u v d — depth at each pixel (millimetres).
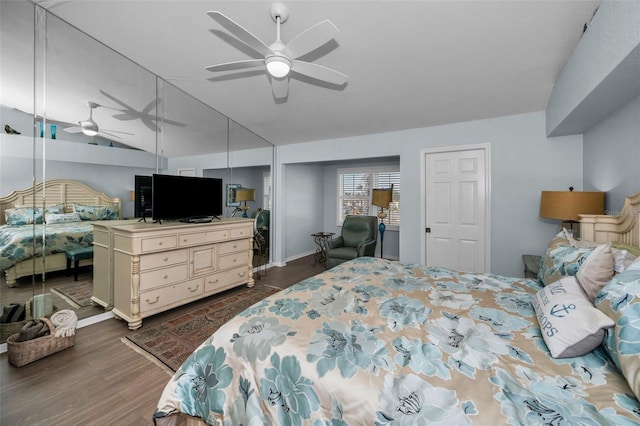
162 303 2711
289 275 4465
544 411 743
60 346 2092
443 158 3564
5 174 2105
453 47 2062
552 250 1824
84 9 1880
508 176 3148
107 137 2684
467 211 3420
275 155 5012
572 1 1580
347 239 4812
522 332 1202
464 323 1295
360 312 1417
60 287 2408
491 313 1402
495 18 1749
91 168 2582
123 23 1983
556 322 1080
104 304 2660
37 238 2275
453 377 911
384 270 2217
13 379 1773
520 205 3092
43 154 2279
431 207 3645
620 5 1275
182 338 2334
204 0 1721
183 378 1212
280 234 5070
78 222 2504
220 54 2330
